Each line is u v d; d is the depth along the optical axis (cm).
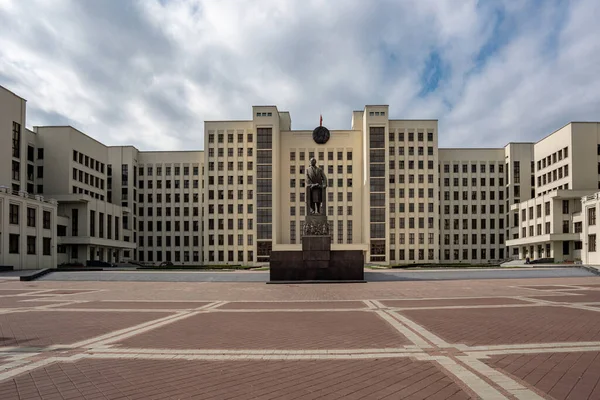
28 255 5003
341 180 8388
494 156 8950
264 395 588
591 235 5369
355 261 2789
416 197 8138
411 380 645
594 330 1045
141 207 8750
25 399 573
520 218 7400
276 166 8144
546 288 2391
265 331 1066
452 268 4306
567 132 6575
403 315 1328
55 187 6638
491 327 1091
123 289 2511
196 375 682
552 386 610
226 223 8231
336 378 661
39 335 1023
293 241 8262
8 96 5534
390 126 8281
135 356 808
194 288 2538
